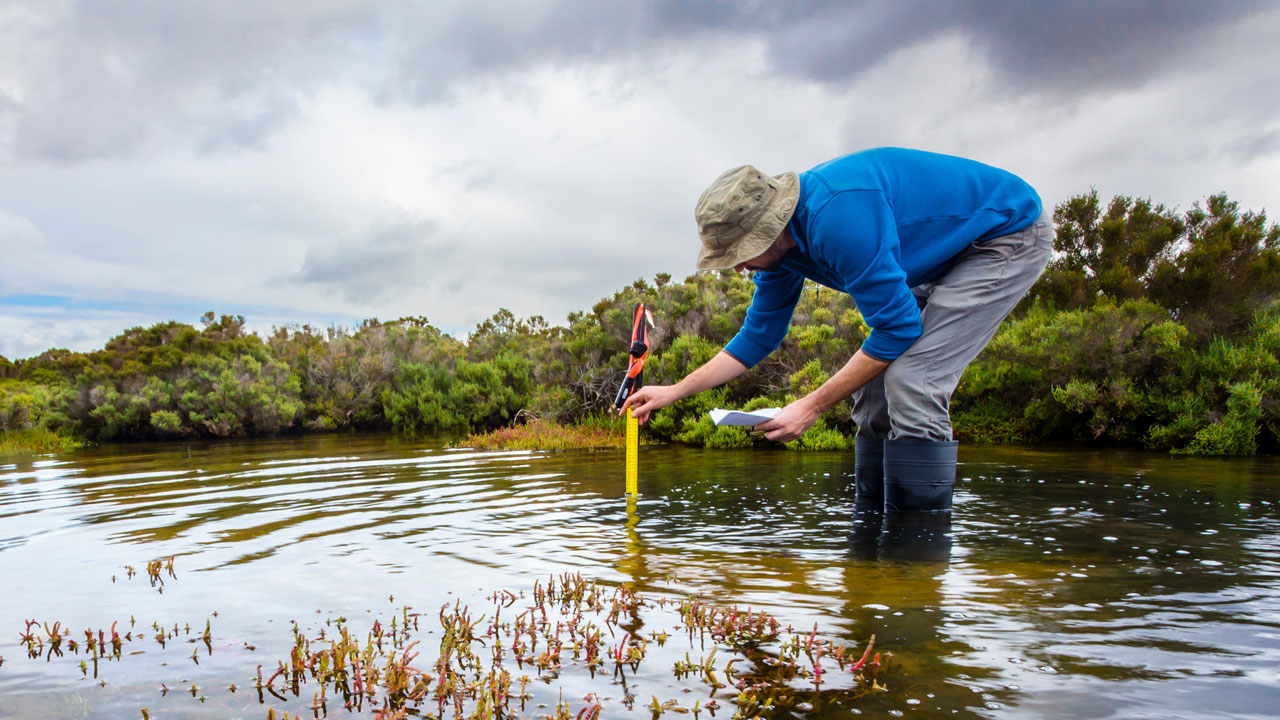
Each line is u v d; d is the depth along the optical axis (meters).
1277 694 1.43
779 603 2.07
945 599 2.08
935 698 1.44
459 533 3.14
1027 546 2.72
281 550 2.88
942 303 3.25
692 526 3.22
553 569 2.51
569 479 4.97
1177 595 2.08
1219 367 6.88
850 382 3.04
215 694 1.56
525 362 13.59
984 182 3.20
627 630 1.90
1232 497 3.82
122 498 4.56
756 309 3.55
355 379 13.56
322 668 1.65
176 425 11.38
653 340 10.16
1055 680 1.51
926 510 3.38
